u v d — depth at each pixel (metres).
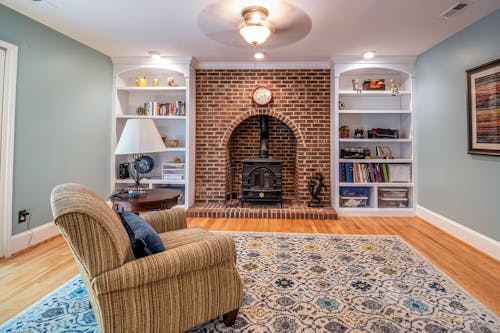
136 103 4.51
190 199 4.18
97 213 1.14
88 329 1.53
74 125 3.40
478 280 2.12
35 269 2.29
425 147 3.77
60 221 1.07
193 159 4.30
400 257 2.54
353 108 4.42
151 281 1.24
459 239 3.04
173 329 1.32
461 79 3.02
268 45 3.48
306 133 4.27
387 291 1.94
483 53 2.70
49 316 1.65
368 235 3.16
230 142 4.78
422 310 1.72
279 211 3.94
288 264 2.38
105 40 3.36
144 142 2.28
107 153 4.02
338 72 3.99
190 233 1.84
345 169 4.14
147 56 3.96
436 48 3.46
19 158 2.70
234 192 4.74
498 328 1.55
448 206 3.29
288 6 2.46
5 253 2.53
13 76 2.60
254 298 1.85
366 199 4.16
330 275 2.18
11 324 1.57
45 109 2.98
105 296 1.16
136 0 2.39
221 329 1.54
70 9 2.57
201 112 4.36
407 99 4.15
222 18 2.72
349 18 2.70
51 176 3.08
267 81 4.27
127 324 1.21
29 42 2.77
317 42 3.35
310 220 3.81
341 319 1.63
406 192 4.15
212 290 1.43
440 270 2.28
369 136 4.25
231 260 1.52
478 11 2.56
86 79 3.57
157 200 2.26
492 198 2.62
